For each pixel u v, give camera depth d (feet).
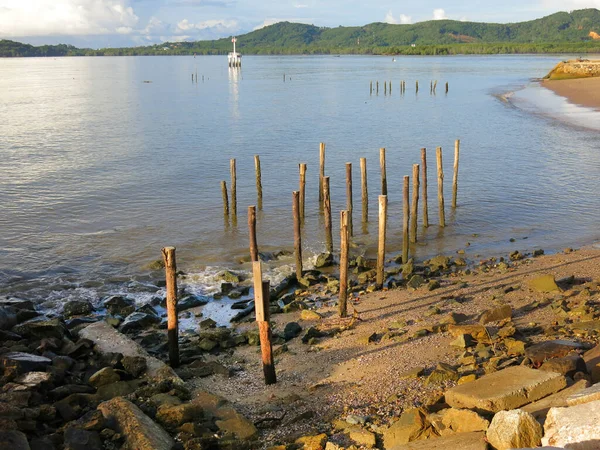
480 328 48.03
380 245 68.95
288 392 43.04
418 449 28.43
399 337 51.29
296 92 343.87
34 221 97.50
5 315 57.06
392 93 329.31
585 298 57.67
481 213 100.58
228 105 274.57
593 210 100.01
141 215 101.50
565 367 35.06
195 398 40.19
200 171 132.46
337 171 131.23
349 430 34.42
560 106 239.71
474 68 575.38
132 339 56.44
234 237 90.99
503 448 26.63
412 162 139.23
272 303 66.74
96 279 75.36
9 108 264.31
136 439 32.86
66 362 45.06
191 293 70.95
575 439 24.81
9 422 32.89
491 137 169.89
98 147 161.99
